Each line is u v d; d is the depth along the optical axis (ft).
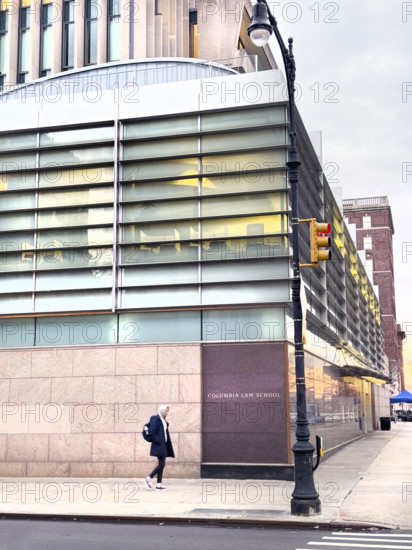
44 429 60.18
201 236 61.72
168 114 63.16
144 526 37.29
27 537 33.94
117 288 62.39
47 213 65.31
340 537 34.04
